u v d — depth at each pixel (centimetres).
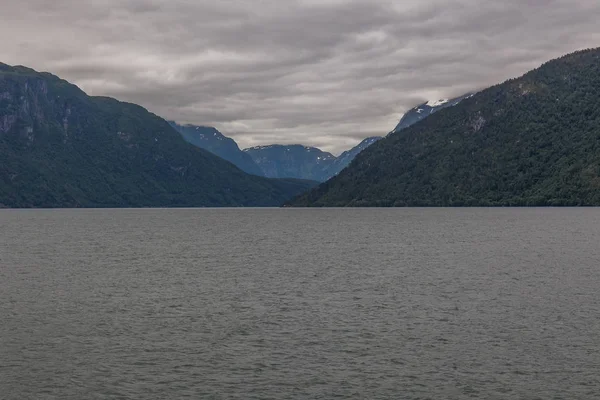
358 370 3656
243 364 3778
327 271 7869
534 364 3722
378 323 4784
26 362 3812
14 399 3241
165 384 3447
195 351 4047
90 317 5047
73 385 3434
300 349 4075
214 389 3375
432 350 4028
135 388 3391
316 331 4547
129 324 4794
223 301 5734
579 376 3516
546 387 3362
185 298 5897
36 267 8412
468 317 4959
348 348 4094
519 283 6638
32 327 4691
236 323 4819
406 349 4053
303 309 5344
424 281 6888
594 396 3241
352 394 3300
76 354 3984
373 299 5788
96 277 7388
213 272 7825
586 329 4506
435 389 3353
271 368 3700
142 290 6388
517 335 4366
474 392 3309
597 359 3800
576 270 7638
